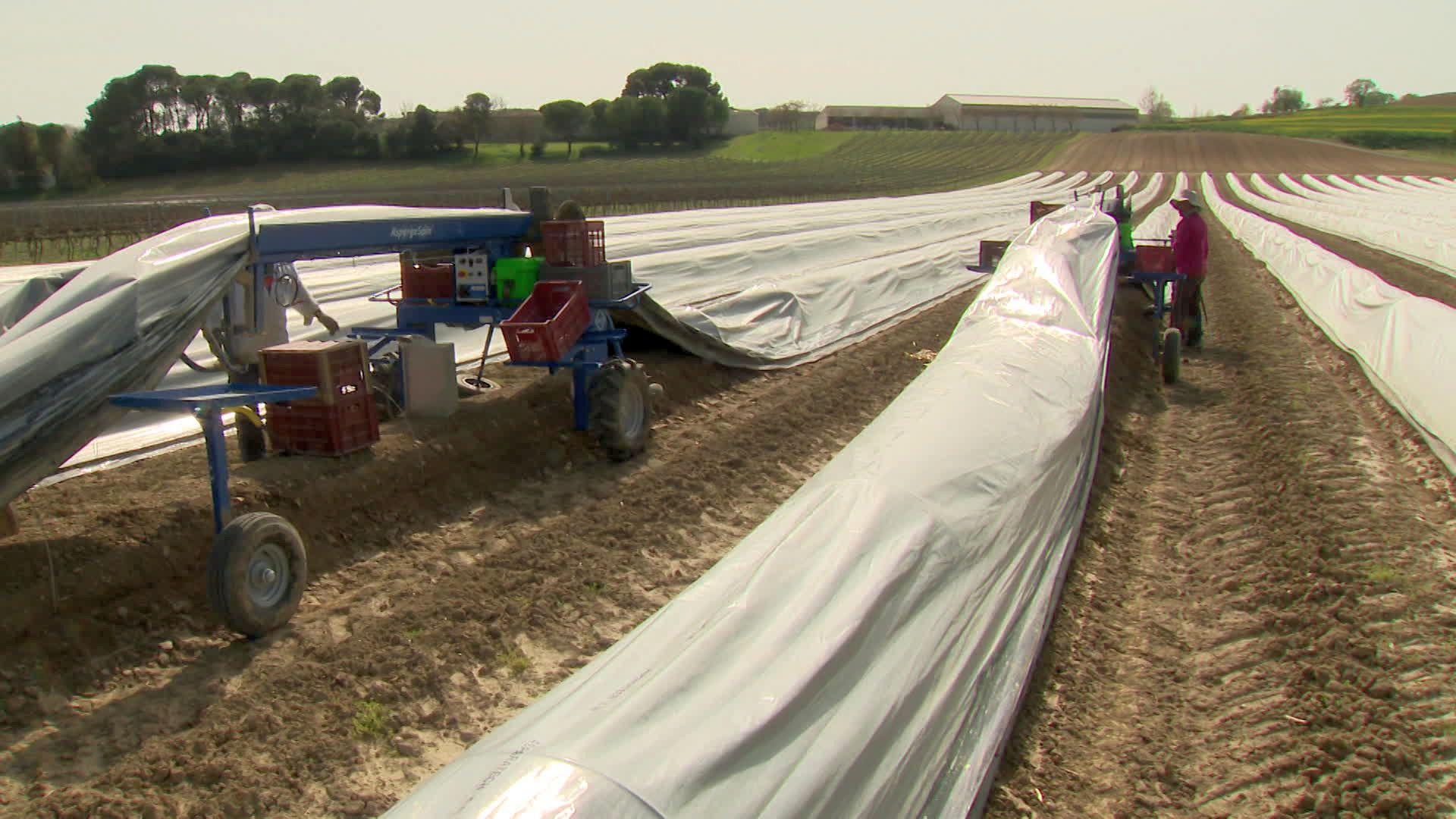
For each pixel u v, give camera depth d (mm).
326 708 4844
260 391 5816
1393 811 4043
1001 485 5805
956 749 4145
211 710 4758
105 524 5742
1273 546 6598
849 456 5824
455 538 6988
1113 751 4574
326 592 6086
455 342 11828
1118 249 12500
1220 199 48156
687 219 30469
